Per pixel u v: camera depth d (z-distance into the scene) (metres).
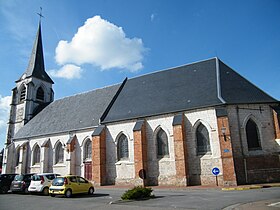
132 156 24.81
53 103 39.62
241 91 22.70
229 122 21.02
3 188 21.72
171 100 24.84
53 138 32.19
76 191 17.47
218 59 26.45
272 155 20.72
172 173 22.38
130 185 24.06
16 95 42.06
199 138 21.98
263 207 9.72
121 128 26.14
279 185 17.97
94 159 25.88
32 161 33.81
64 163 30.09
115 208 11.45
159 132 24.05
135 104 27.38
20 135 36.75
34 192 20.23
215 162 20.62
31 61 43.34
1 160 45.72
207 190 17.78
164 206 11.50
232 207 10.38
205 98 22.58
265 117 21.64
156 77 29.59
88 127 28.55
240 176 19.89
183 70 27.98
